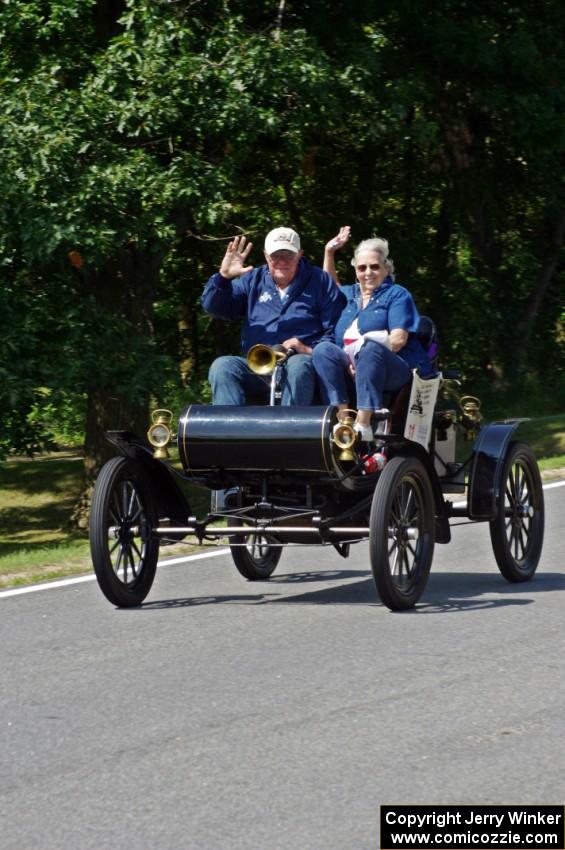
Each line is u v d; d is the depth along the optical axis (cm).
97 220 1634
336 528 896
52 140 1587
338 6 1936
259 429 868
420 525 918
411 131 1942
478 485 977
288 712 654
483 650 773
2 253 1655
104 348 1767
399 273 2834
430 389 944
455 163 2705
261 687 702
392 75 2055
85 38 1831
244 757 587
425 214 2862
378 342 896
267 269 966
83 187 1589
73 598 971
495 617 866
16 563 1192
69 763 587
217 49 1698
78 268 1734
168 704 675
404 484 900
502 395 2994
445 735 612
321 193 2639
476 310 2948
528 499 1044
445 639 803
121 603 916
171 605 937
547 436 2261
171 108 1623
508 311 3039
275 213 2567
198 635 831
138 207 1675
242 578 1055
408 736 611
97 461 2083
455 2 2236
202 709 664
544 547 1181
